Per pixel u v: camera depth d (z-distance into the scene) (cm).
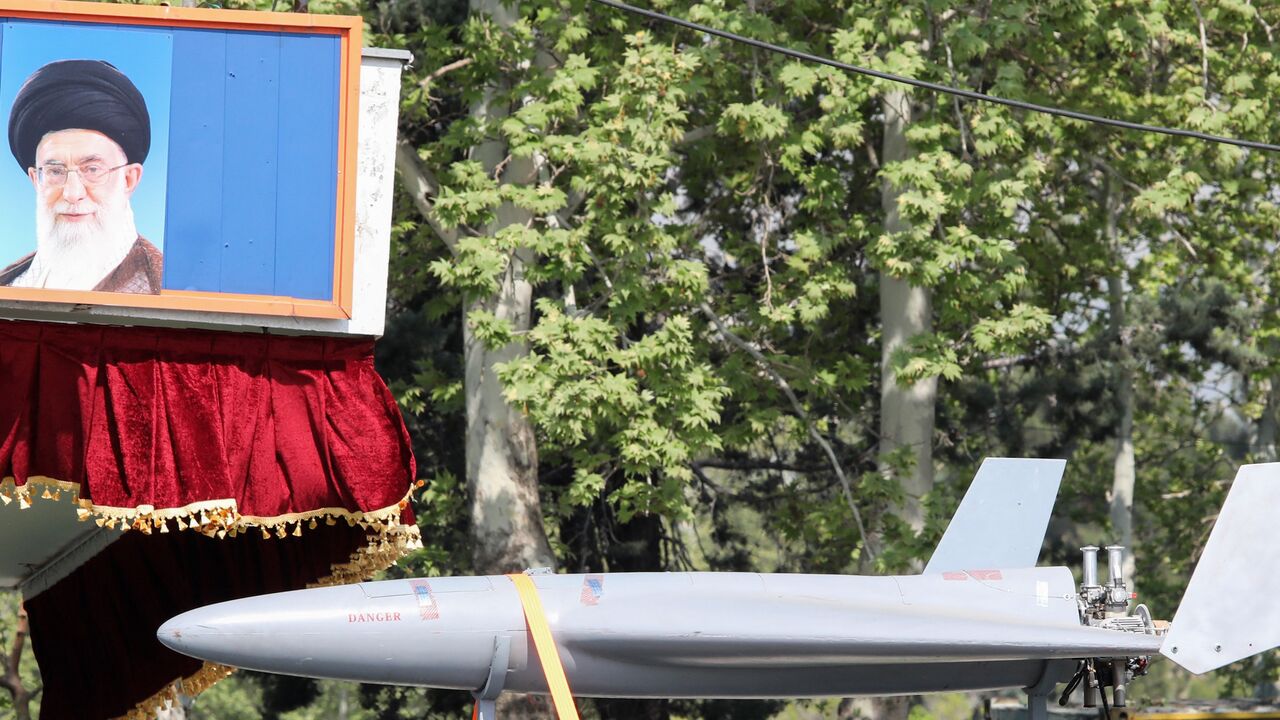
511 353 4403
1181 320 5731
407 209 4859
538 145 3938
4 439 2136
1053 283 5334
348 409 2256
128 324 2191
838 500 4488
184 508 2150
